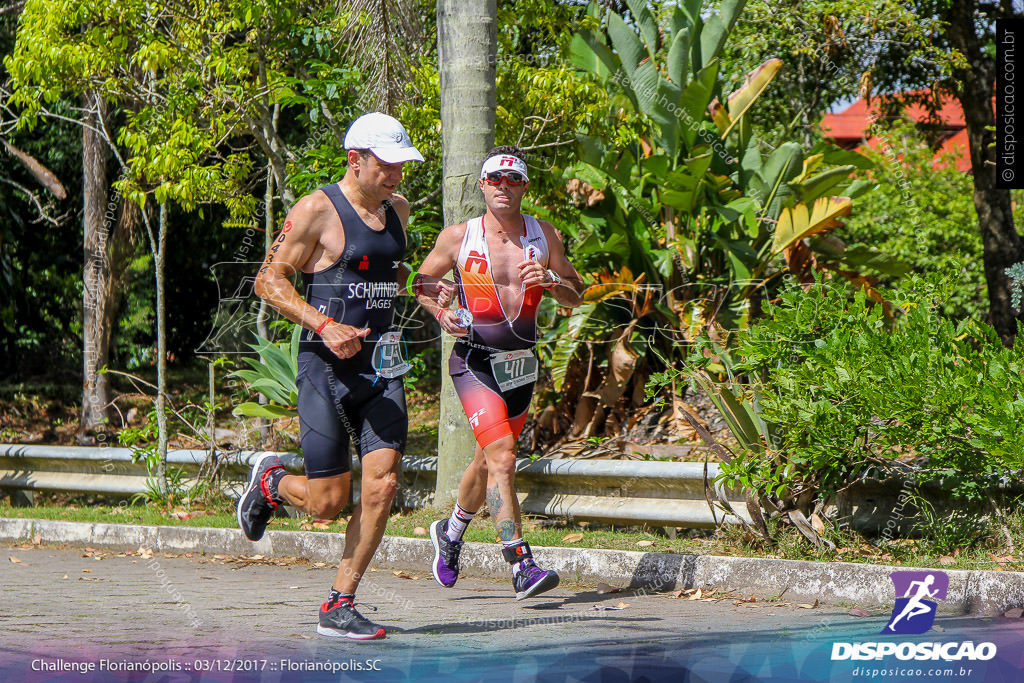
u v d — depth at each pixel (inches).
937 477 275.0
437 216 498.3
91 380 718.5
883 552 277.1
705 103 522.9
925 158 1043.9
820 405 272.5
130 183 490.0
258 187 673.0
